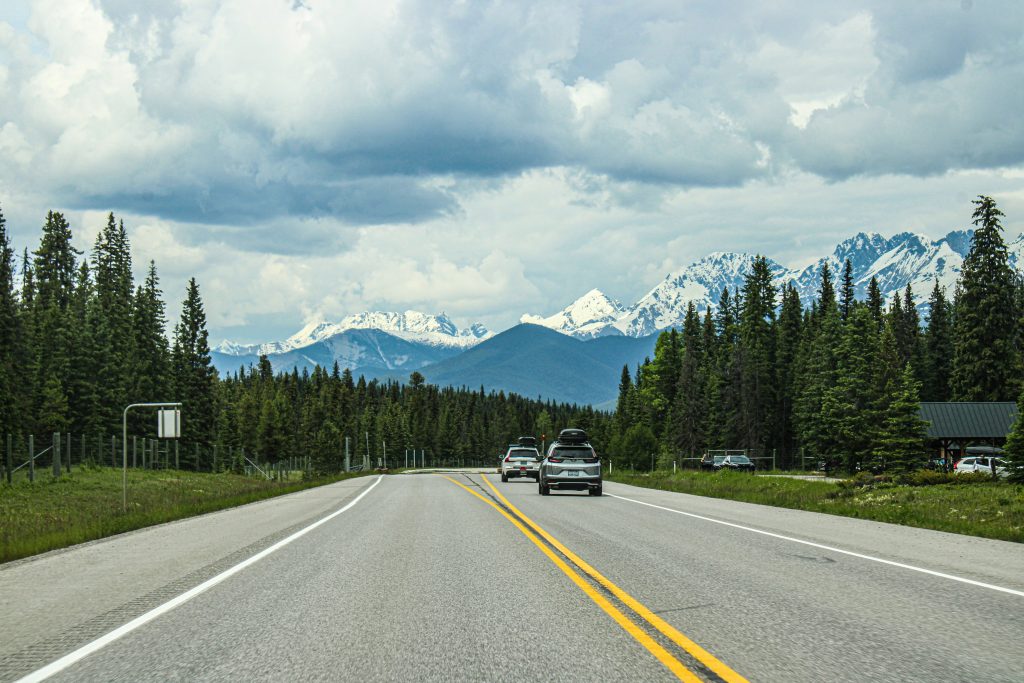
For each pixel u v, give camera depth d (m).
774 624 8.04
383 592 9.88
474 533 16.77
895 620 8.23
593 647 7.11
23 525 21.30
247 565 12.29
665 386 122.06
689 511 22.62
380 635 7.58
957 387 72.19
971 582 10.52
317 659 6.72
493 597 9.52
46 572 11.87
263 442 122.44
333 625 8.02
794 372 94.94
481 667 6.46
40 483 38.16
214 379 89.31
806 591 9.88
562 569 11.70
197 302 88.69
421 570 11.66
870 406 68.56
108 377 74.38
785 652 6.93
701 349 120.81
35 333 71.88
